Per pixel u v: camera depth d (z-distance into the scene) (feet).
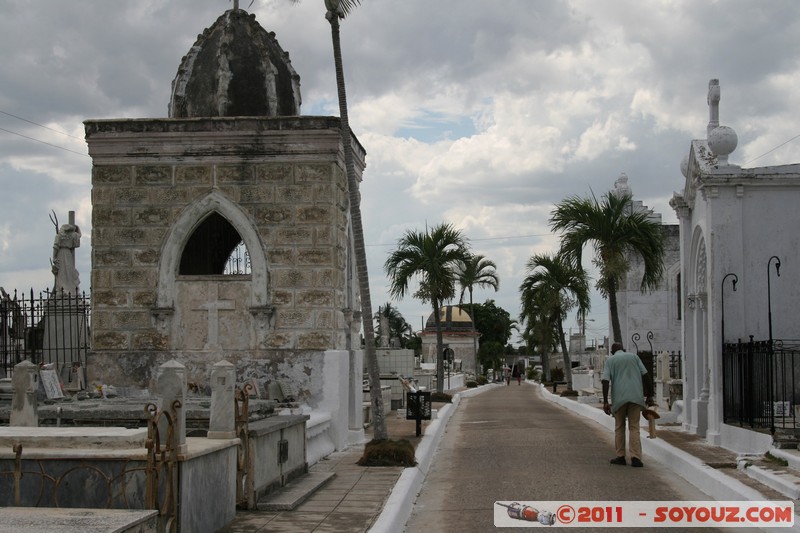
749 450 49.83
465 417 97.14
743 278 57.47
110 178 57.47
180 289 57.11
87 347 59.57
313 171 56.54
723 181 57.47
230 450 33.63
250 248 56.75
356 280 65.10
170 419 27.96
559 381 216.13
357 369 63.00
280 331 56.44
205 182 57.00
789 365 57.47
